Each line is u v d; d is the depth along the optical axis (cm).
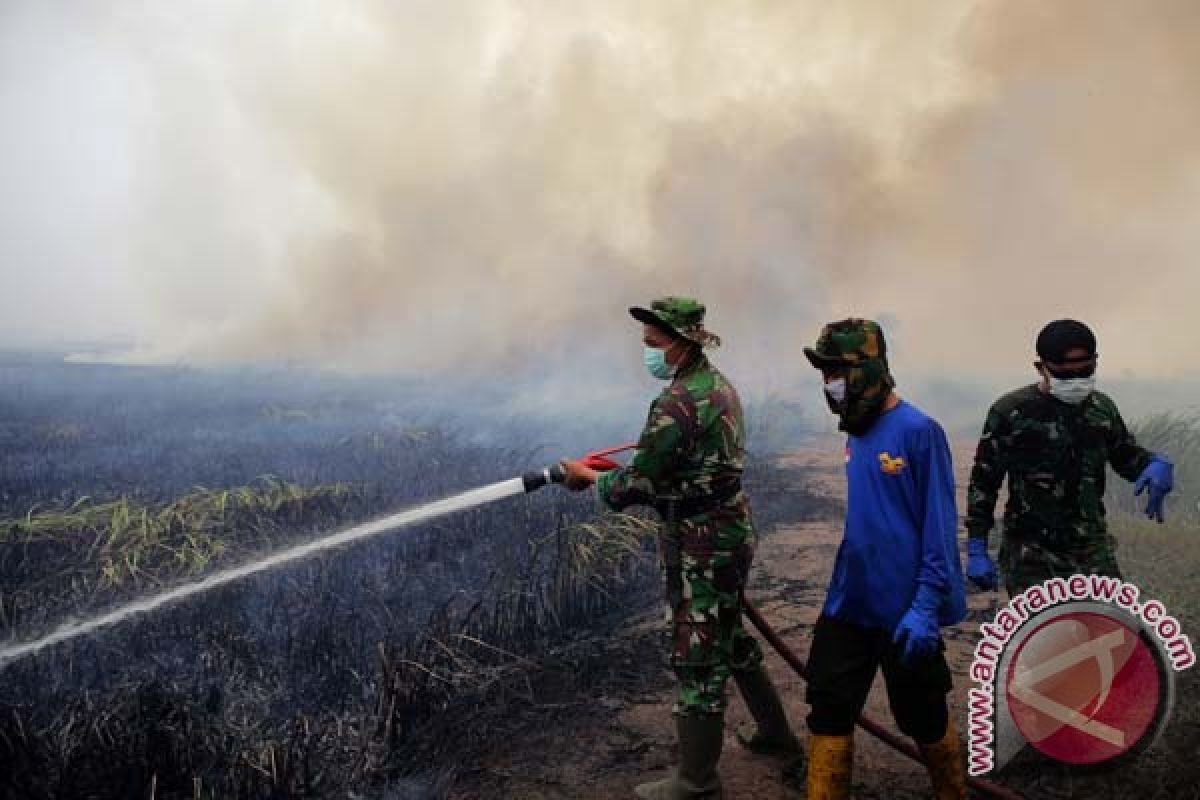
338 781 317
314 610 454
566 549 503
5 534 526
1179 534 571
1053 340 301
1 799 298
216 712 356
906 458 249
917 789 311
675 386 287
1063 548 316
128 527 540
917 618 240
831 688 256
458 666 394
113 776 310
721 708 287
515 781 321
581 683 402
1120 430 312
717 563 286
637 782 319
